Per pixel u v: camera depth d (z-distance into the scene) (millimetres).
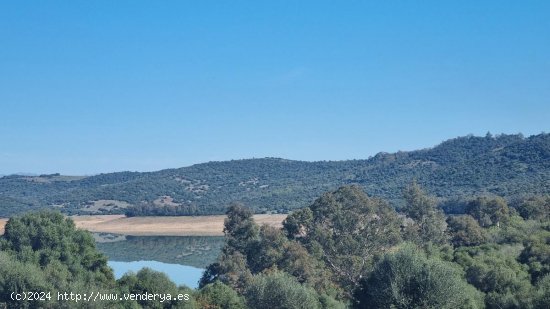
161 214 198750
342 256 81250
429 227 90188
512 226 87375
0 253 56938
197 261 114375
